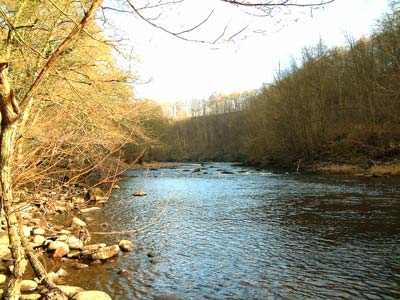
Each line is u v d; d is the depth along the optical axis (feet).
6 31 20.44
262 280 26.30
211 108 365.20
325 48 154.10
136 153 83.76
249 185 87.86
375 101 124.98
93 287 25.17
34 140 17.17
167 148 205.77
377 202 55.16
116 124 33.83
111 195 75.20
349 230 39.63
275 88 153.28
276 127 146.00
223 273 28.02
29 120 19.20
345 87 149.89
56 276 26.35
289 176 106.63
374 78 123.75
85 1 15.03
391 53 111.34
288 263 29.86
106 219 49.52
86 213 53.47
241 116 255.91
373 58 130.00
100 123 27.07
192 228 43.96
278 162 148.66
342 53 155.12
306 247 34.12
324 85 145.38
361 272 27.14
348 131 130.31
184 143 291.58
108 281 26.35
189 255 32.86
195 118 334.65
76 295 22.02
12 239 14.34
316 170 115.14
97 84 27.84
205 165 188.85
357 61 138.10
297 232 39.93
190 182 101.45
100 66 29.35
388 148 106.63
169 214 53.47
